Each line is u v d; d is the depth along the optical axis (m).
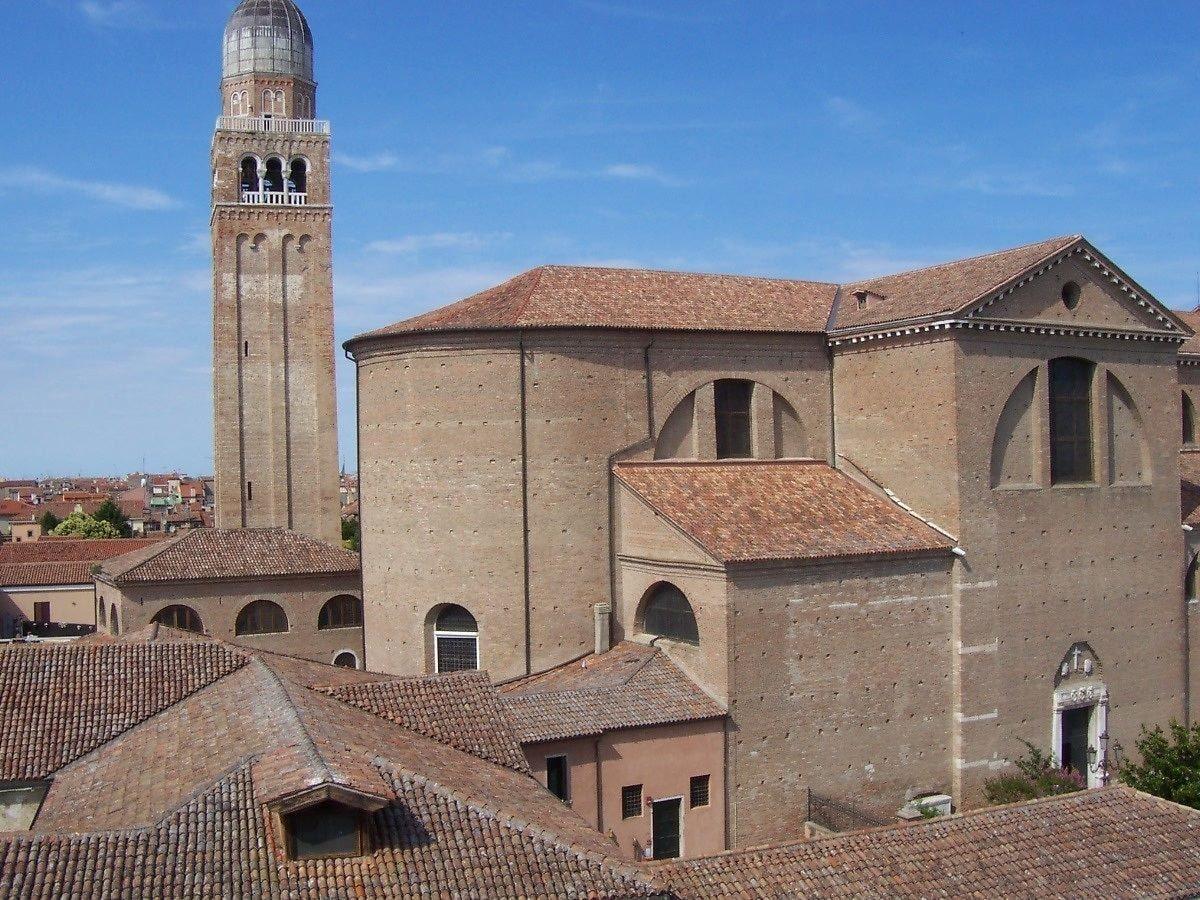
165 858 23.67
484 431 49.78
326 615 71.69
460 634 50.78
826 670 45.72
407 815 25.53
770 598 44.53
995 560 50.03
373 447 53.00
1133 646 54.44
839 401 54.91
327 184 86.56
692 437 52.53
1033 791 47.44
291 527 85.75
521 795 28.98
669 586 47.53
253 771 26.38
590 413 50.06
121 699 35.00
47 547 102.50
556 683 45.81
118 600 68.56
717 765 43.16
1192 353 66.50
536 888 24.00
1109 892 29.42
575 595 49.69
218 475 84.88
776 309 56.03
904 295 54.59
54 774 31.83
